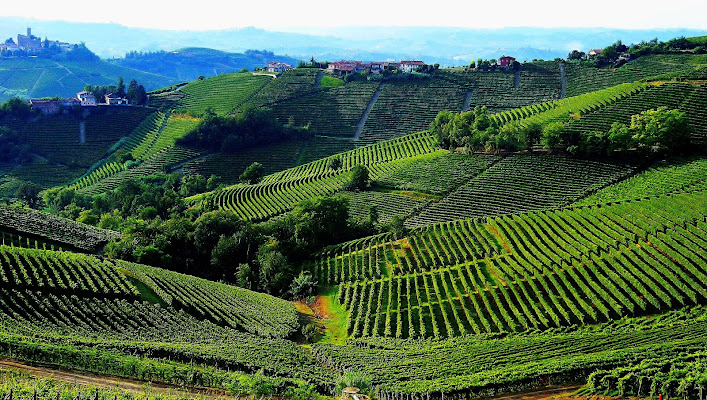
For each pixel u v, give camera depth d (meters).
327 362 65.19
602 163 125.00
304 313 86.19
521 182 126.50
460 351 64.81
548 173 126.94
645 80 163.38
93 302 74.00
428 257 97.12
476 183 131.25
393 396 52.66
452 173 139.38
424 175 142.50
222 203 148.38
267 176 178.62
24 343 53.75
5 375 48.41
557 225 97.06
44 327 64.56
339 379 56.50
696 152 120.38
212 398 49.31
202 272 106.44
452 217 119.44
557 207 108.62
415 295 85.19
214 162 191.50
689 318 66.81
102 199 164.12
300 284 93.75
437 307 80.56
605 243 84.81
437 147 166.25
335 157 182.75
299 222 113.19
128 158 197.62
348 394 52.00
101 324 69.25
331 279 97.56
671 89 147.25
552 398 50.56
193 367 56.22
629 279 74.69
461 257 94.25
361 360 64.12
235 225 111.75
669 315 68.38
